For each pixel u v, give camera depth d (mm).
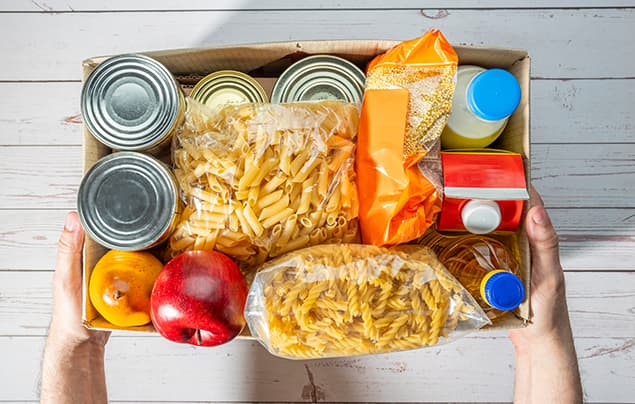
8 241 980
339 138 709
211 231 676
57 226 983
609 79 993
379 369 1016
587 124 994
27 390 997
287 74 765
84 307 673
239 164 675
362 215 706
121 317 663
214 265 643
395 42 737
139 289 668
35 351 996
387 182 674
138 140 672
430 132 679
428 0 983
